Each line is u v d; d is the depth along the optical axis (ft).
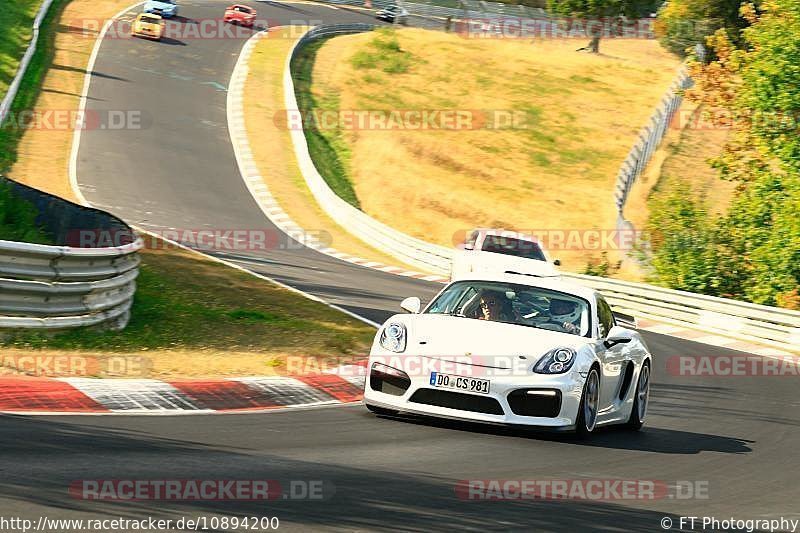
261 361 141.90
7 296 128.16
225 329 165.17
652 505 81.76
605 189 558.56
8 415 92.48
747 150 363.76
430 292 293.64
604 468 95.20
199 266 254.68
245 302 204.33
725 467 103.96
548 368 104.42
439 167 568.00
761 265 327.67
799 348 259.19
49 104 546.26
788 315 263.90
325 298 237.45
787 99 334.85
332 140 597.93
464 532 65.41
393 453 91.76
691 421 138.82
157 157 502.38
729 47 379.14
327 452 89.45
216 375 129.08
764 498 90.48
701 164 583.99
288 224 437.17
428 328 109.91
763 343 268.41
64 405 101.19
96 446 82.12
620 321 131.64
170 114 579.07
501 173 569.23
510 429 109.81
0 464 71.92
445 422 110.83
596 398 110.52
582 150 628.28
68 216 184.65
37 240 180.34
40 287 130.93
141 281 206.39
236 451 86.12
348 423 106.63
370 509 68.85
